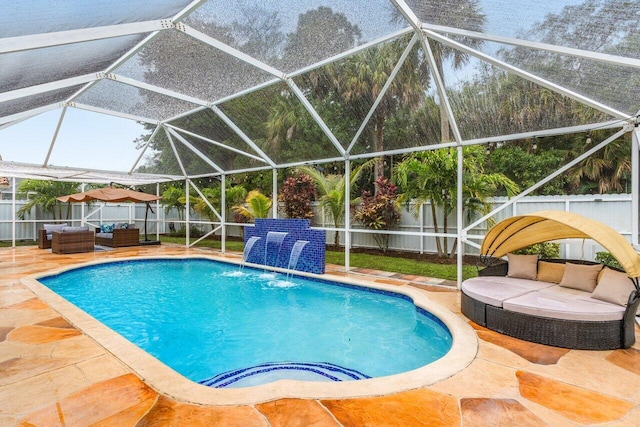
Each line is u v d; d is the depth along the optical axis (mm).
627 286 4004
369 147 7840
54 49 3707
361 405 2658
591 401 2748
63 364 3357
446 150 9000
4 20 2672
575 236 5031
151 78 6441
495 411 2596
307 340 4781
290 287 7703
